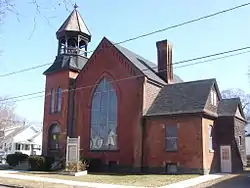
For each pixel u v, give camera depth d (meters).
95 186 21.69
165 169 30.53
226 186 21.70
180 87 34.56
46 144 40.12
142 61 38.72
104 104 35.88
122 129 33.72
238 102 35.06
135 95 33.44
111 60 36.06
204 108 29.80
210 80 33.50
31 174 30.48
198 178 25.97
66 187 21.34
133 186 21.58
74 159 31.56
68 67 39.75
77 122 37.66
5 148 82.19
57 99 40.44
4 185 22.97
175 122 30.91
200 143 29.16
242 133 37.06
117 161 33.31
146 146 32.06
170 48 39.16
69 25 41.44
